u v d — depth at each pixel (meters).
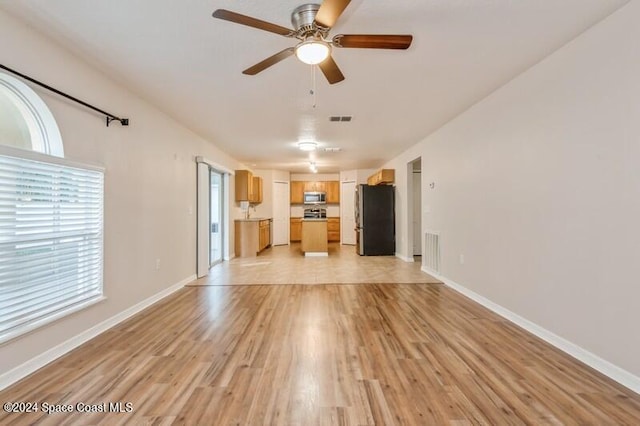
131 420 1.63
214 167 5.86
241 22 1.71
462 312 3.33
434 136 4.93
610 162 2.05
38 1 1.85
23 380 2.00
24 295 2.09
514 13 2.00
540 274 2.68
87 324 2.62
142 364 2.21
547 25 2.14
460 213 4.11
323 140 5.49
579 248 2.29
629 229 1.94
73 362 2.23
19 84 2.09
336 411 1.70
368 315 3.24
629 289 1.94
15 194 2.04
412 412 1.69
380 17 2.03
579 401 1.79
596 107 2.15
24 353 2.06
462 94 3.38
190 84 3.07
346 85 3.12
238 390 1.90
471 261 3.83
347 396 1.84
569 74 2.36
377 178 7.58
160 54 2.49
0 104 2.20
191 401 1.79
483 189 3.54
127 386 1.94
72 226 2.49
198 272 5.00
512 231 3.04
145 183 3.52
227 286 4.48
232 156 7.08
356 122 4.39
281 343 2.56
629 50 1.92
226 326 2.94
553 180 2.53
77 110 2.51
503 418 1.64
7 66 1.96
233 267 5.97
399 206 7.08
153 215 3.69
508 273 3.11
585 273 2.24
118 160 3.04
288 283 4.64
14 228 2.03
